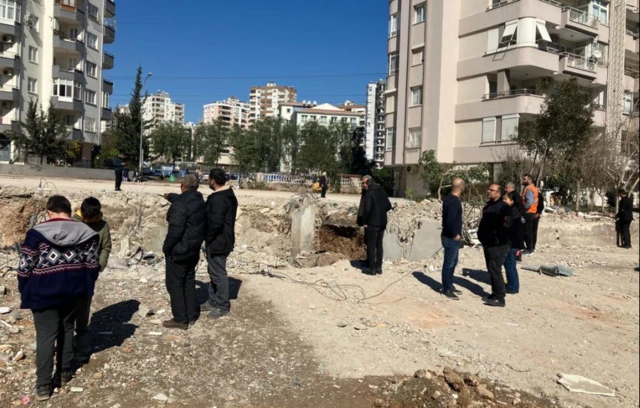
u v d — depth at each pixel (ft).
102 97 164.14
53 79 142.10
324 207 48.01
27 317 18.38
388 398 14.38
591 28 111.45
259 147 216.13
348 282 27.30
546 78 100.94
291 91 561.43
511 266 28.02
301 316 20.95
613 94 117.29
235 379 14.90
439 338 19.94
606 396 15.94
